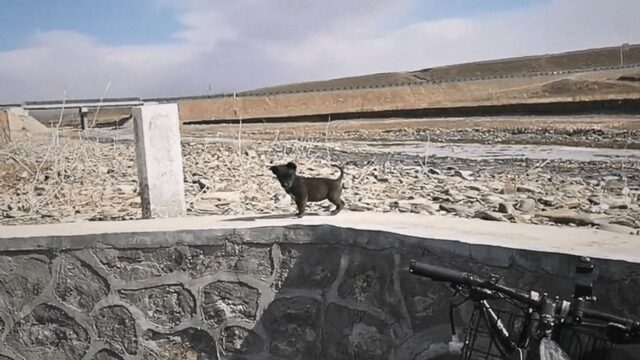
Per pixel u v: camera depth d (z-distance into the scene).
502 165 8.70
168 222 2.59
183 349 2.43
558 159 9.60
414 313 2.12
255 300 2.38
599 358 1.53
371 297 2.22
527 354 1.49
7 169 6.76
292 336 2.37
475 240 2.02
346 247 2.28
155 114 3.07
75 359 2.47
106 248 2.41
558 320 1.48
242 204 4.09
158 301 2.43
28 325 2.48
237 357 2.40
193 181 5.97
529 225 2.30
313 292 2.34
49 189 5.27
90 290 2.44
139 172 3.13
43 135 12.74
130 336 2.44
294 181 2.52
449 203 4.09
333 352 2.30
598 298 1.79
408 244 2.12
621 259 1.76
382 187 5.36
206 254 2.39
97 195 4.95
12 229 2.58
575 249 1.89
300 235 2.33
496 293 1.57
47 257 2.44
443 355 2.04
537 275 1.88
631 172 7.75
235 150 9.94
